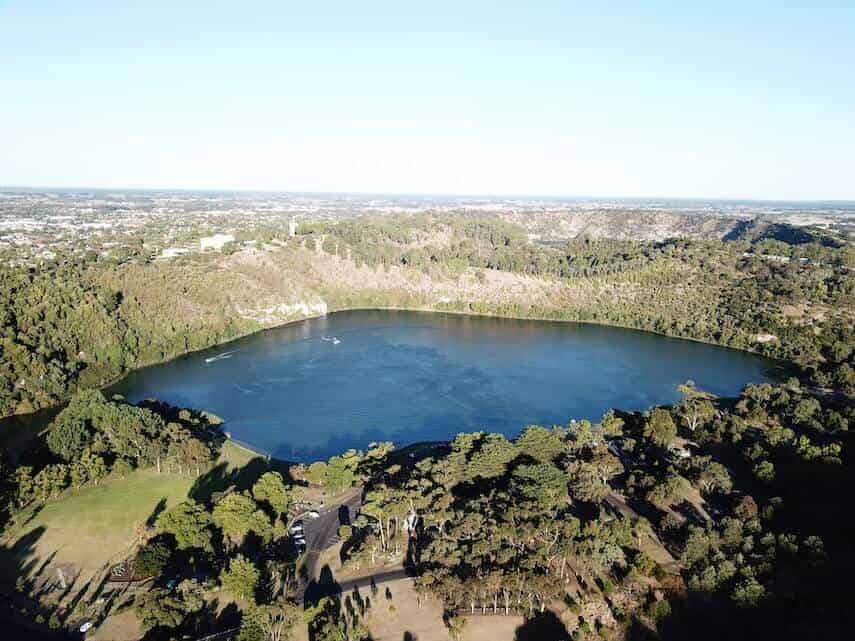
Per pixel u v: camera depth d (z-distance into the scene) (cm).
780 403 18038
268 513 11931
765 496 12912
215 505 11731
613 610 9356
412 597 9756
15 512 11619
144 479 13275
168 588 9731
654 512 12312
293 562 10750
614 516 12119
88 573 10250
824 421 16525
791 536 10225
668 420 15988
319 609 9156
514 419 19162
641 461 14938
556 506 11612
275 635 8756
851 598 8906
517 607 9488
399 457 15538
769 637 8506
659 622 9075
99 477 12925
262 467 14900
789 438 14962
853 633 8162
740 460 14775
